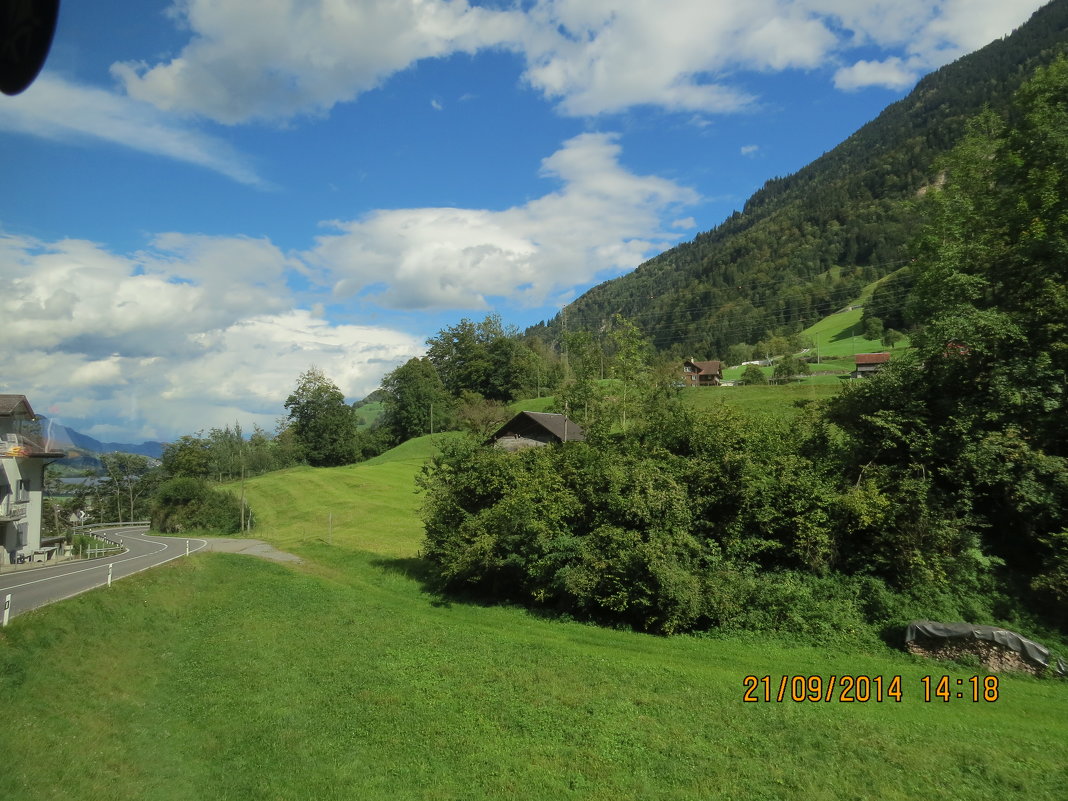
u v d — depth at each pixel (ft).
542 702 47.42
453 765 37.99
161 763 39.58
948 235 107.76
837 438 82.79
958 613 63.00
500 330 461.37
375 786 35.88
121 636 65.51
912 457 74.38
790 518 71.72
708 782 34.65
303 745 41.45
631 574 72.02
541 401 359.66
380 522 175.22
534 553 82.48
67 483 286.66
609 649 64.34
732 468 74.69
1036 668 52.60
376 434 413.18
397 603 91.15
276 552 138.51
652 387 155.02
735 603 67.72
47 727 42.19
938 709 45.24
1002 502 69.72
